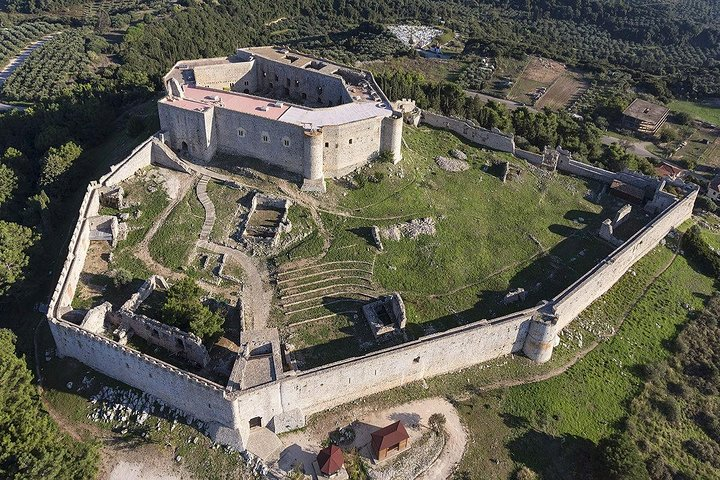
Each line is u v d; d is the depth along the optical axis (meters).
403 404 70.31
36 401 67.25
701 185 131.00
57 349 72.81
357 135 93.62
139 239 85.19
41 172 103.81
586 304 85.31
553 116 143.38
